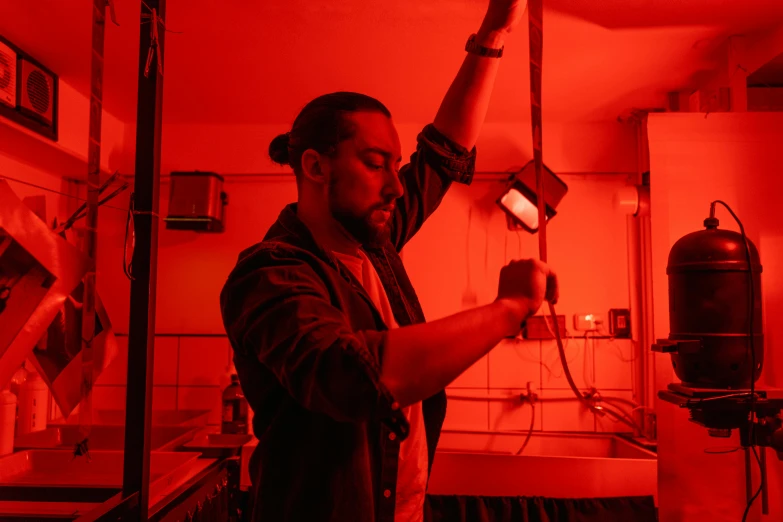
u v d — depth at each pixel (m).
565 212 2.71
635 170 2.72
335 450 0.71
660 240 1.90
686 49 2.02
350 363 0.51
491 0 0.93
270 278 0.63
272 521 0.71
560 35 1.92
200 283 2.72
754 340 1.28
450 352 0.54
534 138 0.72
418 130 2.79
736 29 1.89
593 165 2.73
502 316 0.57
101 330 0.97
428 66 2.17
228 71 2.21
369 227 0.75
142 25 1.01
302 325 0.55
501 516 2.00
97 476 1.65
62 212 2.54
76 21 1.78
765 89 2.16
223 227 2.71
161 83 1.03
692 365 1.30
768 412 1.28
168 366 2.69
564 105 2.54
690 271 1.31
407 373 0.53
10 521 1.18
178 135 2.80
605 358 2.64
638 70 2.19
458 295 2.69
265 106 2.57
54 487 1.36
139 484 0.97
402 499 0.83
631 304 2.66
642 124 2.63
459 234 2.72
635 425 2.49
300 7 1.74
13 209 0.78
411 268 2.72
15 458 1.68
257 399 0.75
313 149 0.75
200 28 1.87
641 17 1.81
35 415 2.10
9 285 0.79
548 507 2.01
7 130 1.91
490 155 2.74
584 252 2.70
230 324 0.66
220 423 2.63
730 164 1.92
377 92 2.43
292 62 2.13
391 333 0.55
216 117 2.71
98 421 2.53
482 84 1.02
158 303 2.73
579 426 2.61
